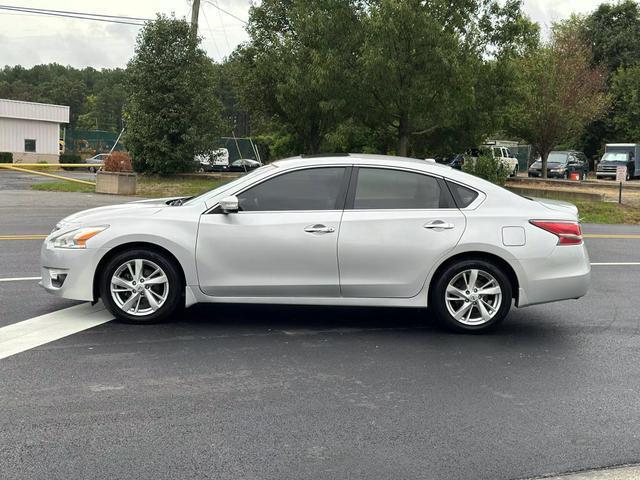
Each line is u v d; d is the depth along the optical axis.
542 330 6.40
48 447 3.69
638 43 52.38
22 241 11.17
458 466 3.58
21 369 4.92
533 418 4.25
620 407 4.46
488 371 5.15
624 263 10.57
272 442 3.82
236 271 5.96
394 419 4.18
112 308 6.09
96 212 6.32
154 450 3.69
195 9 27.94
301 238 5.89
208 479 3.38
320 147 28.09
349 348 5.66
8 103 48.38
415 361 5.36
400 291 6.00
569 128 34.16
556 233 6.02
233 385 4.72
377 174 6.11
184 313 6.67
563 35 35.31
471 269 6.03
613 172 39.66
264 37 28.48
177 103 27.72
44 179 30.58
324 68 21.48
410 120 22.48
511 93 22.48
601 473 3.54
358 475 3.45
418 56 20.06
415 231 5.93
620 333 6.35
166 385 4.68
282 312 6.82
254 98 28.92
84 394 4.48
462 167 26.02
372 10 19.92
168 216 6.00
